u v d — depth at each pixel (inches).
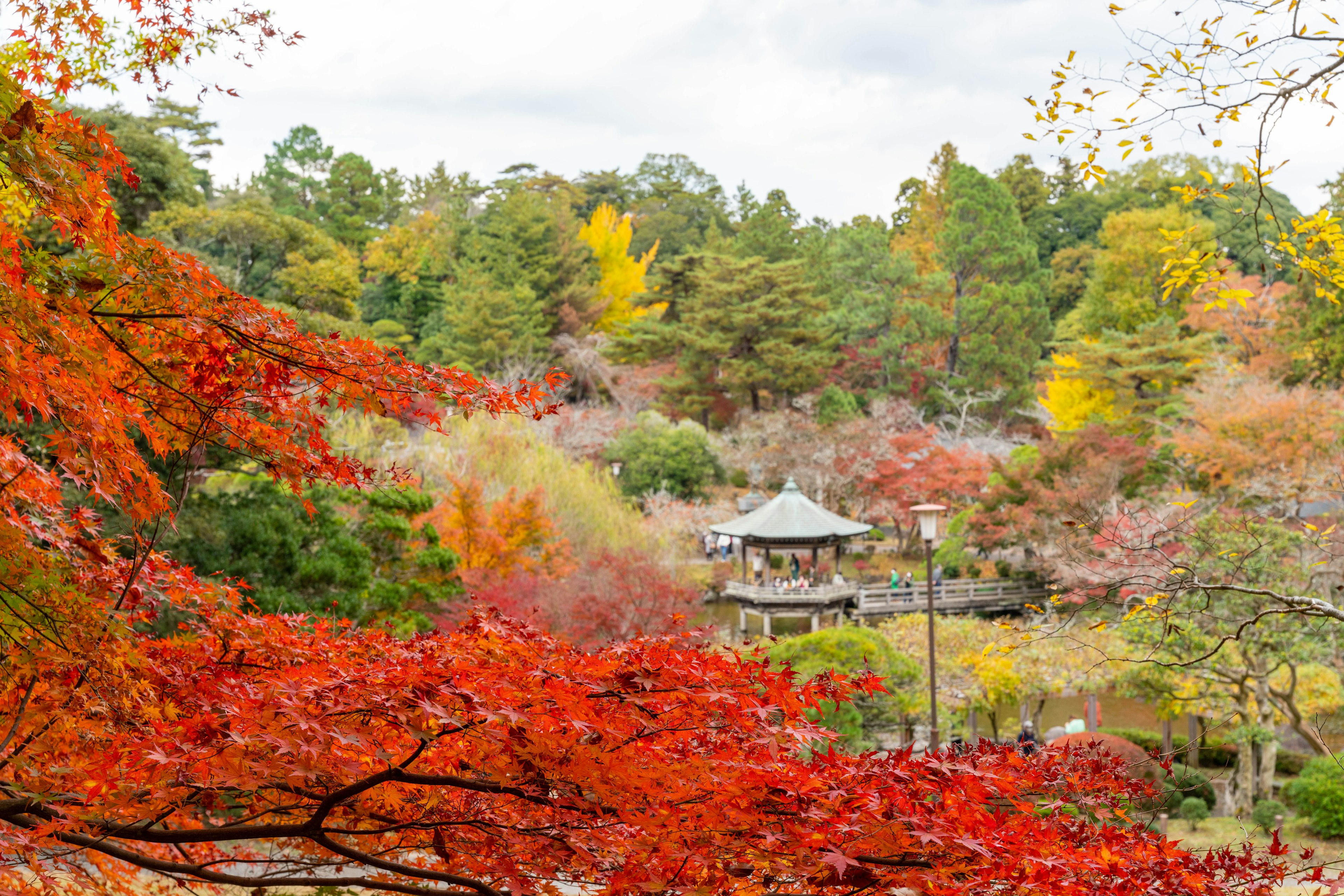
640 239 2977.4
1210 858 113.4
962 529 1237.7
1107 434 1108.5
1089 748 138.1
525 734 109.2
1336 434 837.2
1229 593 426.3
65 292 115.2
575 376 1876.2
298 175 2677.2
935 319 1957.4
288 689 105.7
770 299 1841.8
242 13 172.6
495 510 786.8
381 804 129.9
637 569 634.8
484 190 3006.9
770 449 1589.6
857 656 561.6
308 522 531.5
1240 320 1320.1
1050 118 168.4
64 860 148.8
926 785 112.5
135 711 123.6
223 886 183.3
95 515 143.9
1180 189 178.7
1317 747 548.7
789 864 106.0
